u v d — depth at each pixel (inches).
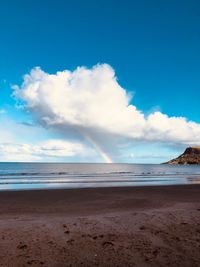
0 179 1419.8
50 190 800.9
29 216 401.1
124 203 562.3
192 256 228.2
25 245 243.1
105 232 290.2
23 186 999.6
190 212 400.5
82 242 256.8
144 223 330.0
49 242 254.2
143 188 902.4
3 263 205.6
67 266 204.8
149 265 209.6
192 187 978.1
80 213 438.0
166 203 561.0
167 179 1551.4
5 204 538.0
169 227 314.7
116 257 223.5
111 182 1246.3
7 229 292.0
